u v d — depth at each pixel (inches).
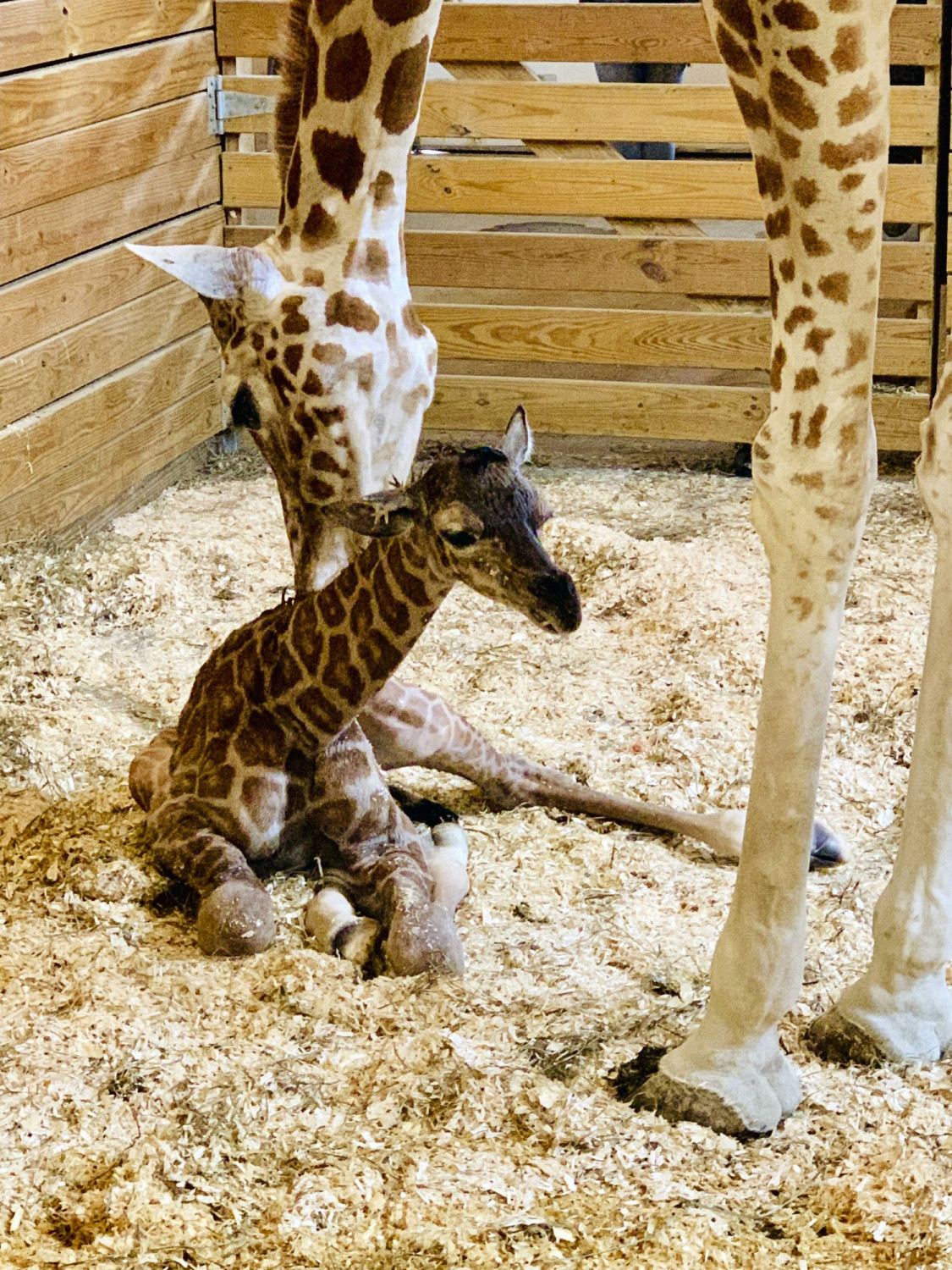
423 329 130.1
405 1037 99.4
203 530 205.5
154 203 214.8
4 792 134.0
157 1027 101.6
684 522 208.5
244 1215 84.8
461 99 223.9
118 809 131.6
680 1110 90.1
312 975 106.3
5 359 181.9
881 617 170.4
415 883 113.2
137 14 203.8
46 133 184.9
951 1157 86.0
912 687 149.7
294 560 130.2
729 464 234.1
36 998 106.0
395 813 121.8
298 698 115.0
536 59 221.5
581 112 221.0
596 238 225.8
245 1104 93.2
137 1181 86.8
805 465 78.0
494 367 260.8
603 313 227.6
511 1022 101.5
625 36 217.6
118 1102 93.7
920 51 207.8
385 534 104.5
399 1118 92.8
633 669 161.6
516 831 129.0
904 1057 95.2
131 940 113.4
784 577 80.6
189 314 226.7
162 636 173.8
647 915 115.7
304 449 124.3
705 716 147.3
